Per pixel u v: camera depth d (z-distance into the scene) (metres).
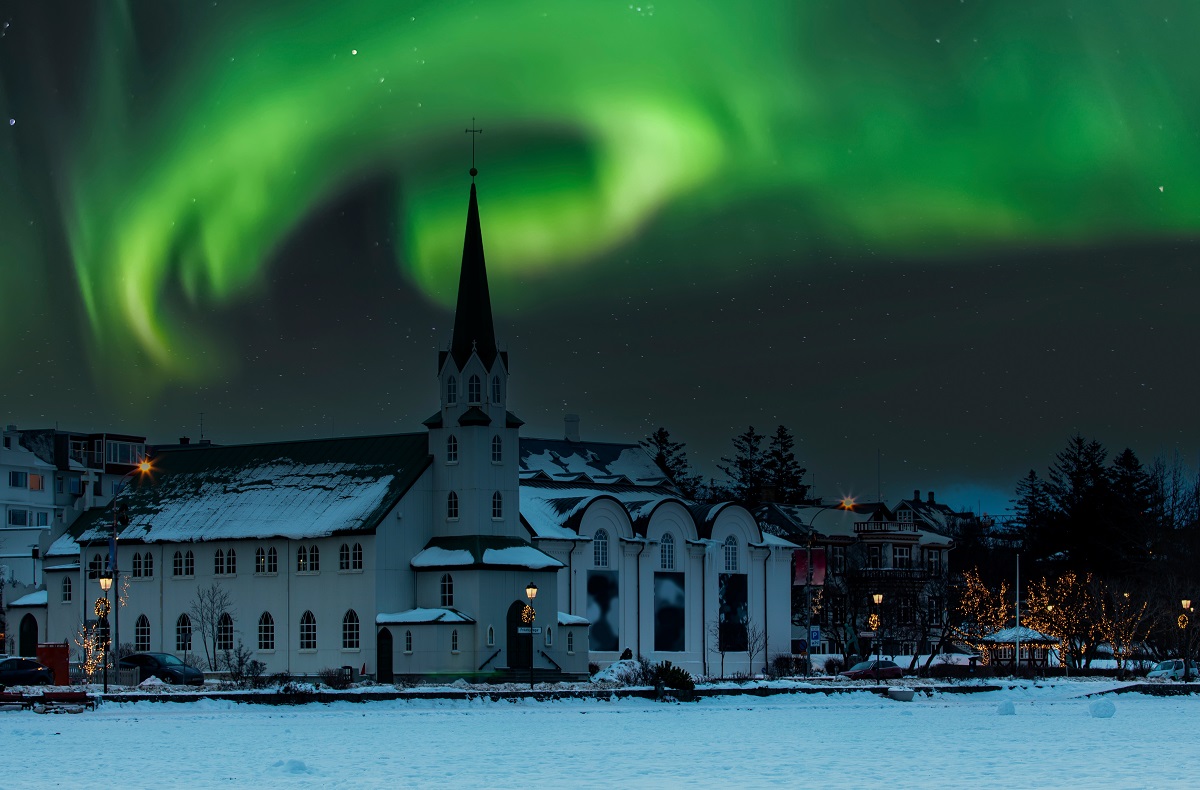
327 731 72.31
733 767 58.00
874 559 168.88
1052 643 138.50
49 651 102.12
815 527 170.50
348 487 127.12
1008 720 83.56
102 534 136.25
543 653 121.88
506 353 127.06
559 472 150.88
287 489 130.75
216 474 137.38
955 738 71.31
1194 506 193.38
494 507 124.62
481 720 79.88
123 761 58.84
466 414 124.06
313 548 124.69
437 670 117.44
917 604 159.38
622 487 147.88
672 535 136.62
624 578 132.50
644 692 96.19
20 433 189.12
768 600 141.88
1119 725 80.25
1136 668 138.75
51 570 138.38
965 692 105.62
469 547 121.75
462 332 126.19
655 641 134.00
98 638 131.88
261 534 126.38
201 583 130.25
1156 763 59.91
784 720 82.38
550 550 128.38
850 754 63.25
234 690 96.56
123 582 134.50
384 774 55.19
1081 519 195.50
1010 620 148.75
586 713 85.88
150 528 134.12
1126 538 190.50
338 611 122.62
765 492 177.50
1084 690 109.00
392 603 121.69
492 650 119.50
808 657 121.69
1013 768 58.00
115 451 194.75
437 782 52.97
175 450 143.62
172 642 131.25
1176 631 135.88
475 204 129.50
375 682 115.00
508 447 125.94
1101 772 56.53
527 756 61.50
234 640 127.94
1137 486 197.38
